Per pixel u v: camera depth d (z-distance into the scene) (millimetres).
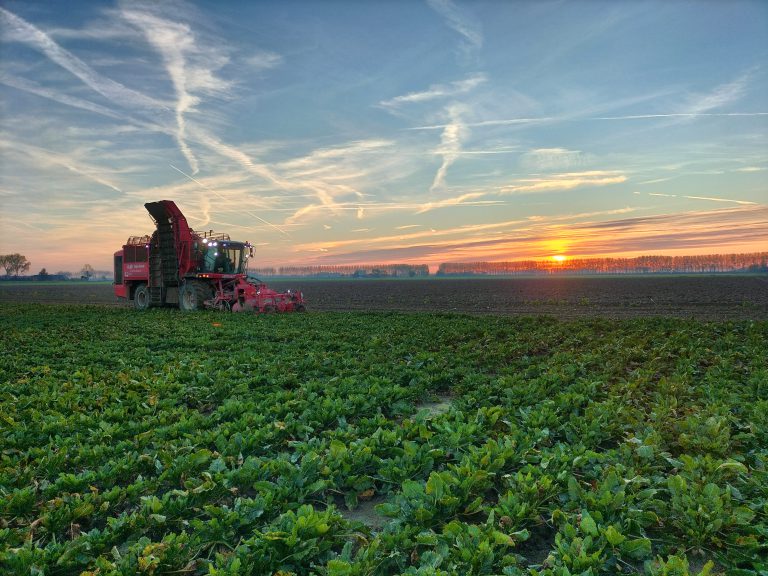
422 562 4273
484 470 5863
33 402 9359
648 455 6180
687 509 5020
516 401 8922
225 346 16250
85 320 23828
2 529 4992
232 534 4852
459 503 5328
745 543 4574
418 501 5199
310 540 4539
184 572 4426
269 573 4301
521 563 4605
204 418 8156
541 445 7180
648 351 14039
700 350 13664
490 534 4605
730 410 8320
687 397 9391
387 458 6797
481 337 17422
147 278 31641
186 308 28094
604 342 15391
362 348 15242
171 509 5320
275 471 6191
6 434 7648
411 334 17562
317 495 5934
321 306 37188
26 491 5465
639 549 4387
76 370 12281
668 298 39656
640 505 5176
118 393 9883
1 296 57062
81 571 4500
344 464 6199
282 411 8570
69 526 5293
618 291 52812
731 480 5891
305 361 12766
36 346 16109
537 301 37125
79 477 5969
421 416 7918
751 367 11617
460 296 48781
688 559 4680
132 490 5711
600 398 9539
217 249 27672
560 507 5312
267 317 23594
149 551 4434
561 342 16562
